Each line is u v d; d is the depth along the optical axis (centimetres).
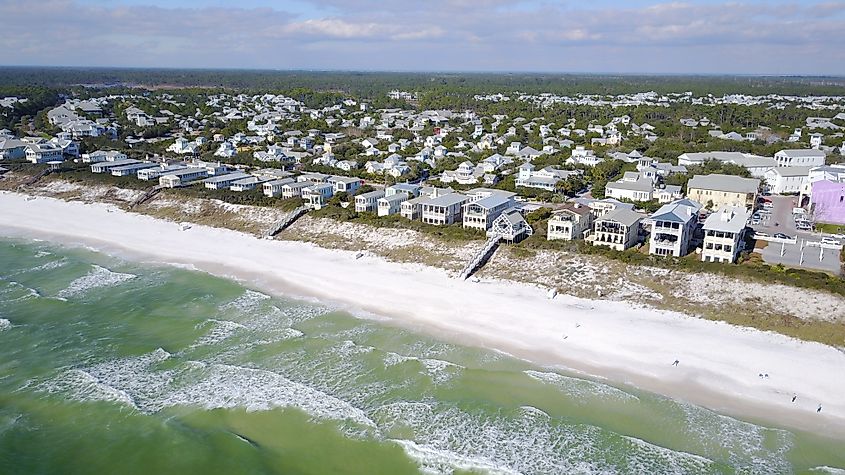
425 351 5759
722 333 5878
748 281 6494
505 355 5669
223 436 4425
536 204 10512
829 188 9575
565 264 7369
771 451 4288
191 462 4147
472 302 6812
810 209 9950
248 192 11294
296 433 4491
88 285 7406
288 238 9219
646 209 10100
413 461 4209
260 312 6644
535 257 7606
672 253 7388
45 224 10219
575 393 5006
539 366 5459
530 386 5112
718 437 4444
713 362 5412
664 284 6750
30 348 5719
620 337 5894
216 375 5250
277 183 11344
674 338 5819
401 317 6525
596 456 4231
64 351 5672
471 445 4350
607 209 9581
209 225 10012
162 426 4531
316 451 4300
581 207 8769
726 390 5028
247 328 6216
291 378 5225
